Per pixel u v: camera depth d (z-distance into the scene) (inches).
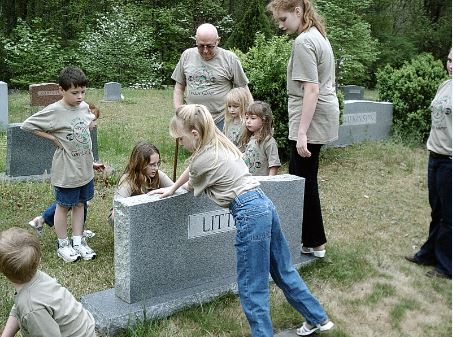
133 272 128.0
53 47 832.9
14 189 237.1
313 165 153.8
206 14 1026.1
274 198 148.9
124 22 879.7
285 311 135.0
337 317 133.0
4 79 817.5
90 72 839.1
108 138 341.1
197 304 135.9
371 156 312.5
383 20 1051.9
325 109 145.6
